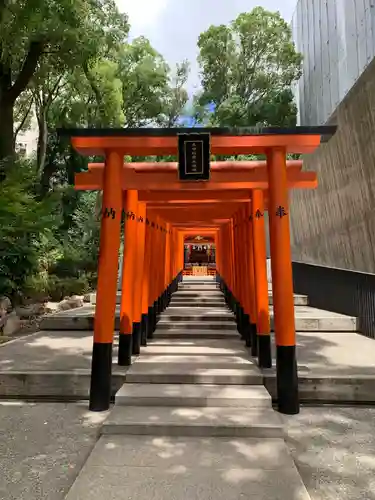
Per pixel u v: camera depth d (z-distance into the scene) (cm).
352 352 668
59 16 951
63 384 502
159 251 935
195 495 276
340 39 1481
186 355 628
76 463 330
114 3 1235
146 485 288
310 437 383
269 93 2181
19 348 688
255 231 596
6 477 306
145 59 1981
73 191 1619
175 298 1238
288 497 274
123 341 566
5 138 1120
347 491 288
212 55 2311
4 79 1127
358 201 960
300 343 756
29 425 412
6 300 947
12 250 911
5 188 918
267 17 2186
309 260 1433
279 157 458
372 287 829
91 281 1477
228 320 922
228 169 525
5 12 903
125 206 610
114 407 439
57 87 1582
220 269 1482
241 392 464
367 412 458
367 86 841
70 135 451
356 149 938
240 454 339
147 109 2078
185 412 421
